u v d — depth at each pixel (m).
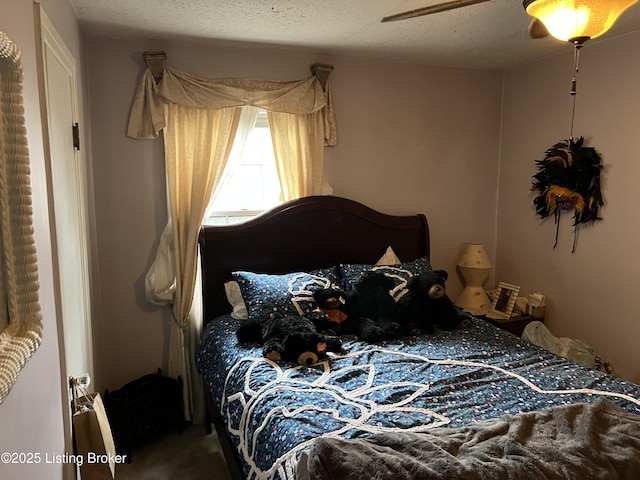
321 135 3.18
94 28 2.60
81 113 2.44
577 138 3.09
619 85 2.81
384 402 1.83
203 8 2.29
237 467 2.11
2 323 1.10
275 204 3.29
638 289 2.77
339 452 1.37
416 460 1.34
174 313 2.94
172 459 2.60
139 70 2.82
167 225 2.93
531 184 3.46
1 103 1.05
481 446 1.43
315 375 2.09
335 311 2.64
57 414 1.50
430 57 3.29
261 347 2.41
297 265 3.14
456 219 3.71
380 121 3.41
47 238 1.45
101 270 2.88
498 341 2.54
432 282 2.66
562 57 3.16
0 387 0.85
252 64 3.03
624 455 1.39
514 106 3.59
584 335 3.13
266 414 1.80
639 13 2.39
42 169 1.41
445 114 3.57
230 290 2.87
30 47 1.34
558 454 1.38
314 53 3.15
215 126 2.93
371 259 3.34
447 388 1.95
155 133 2.83
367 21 2.50
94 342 2.60
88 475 1.74
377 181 3.46
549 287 3.37
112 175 2.84
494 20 2.49
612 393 1.89
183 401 2.95
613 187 2.88
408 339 2.56
